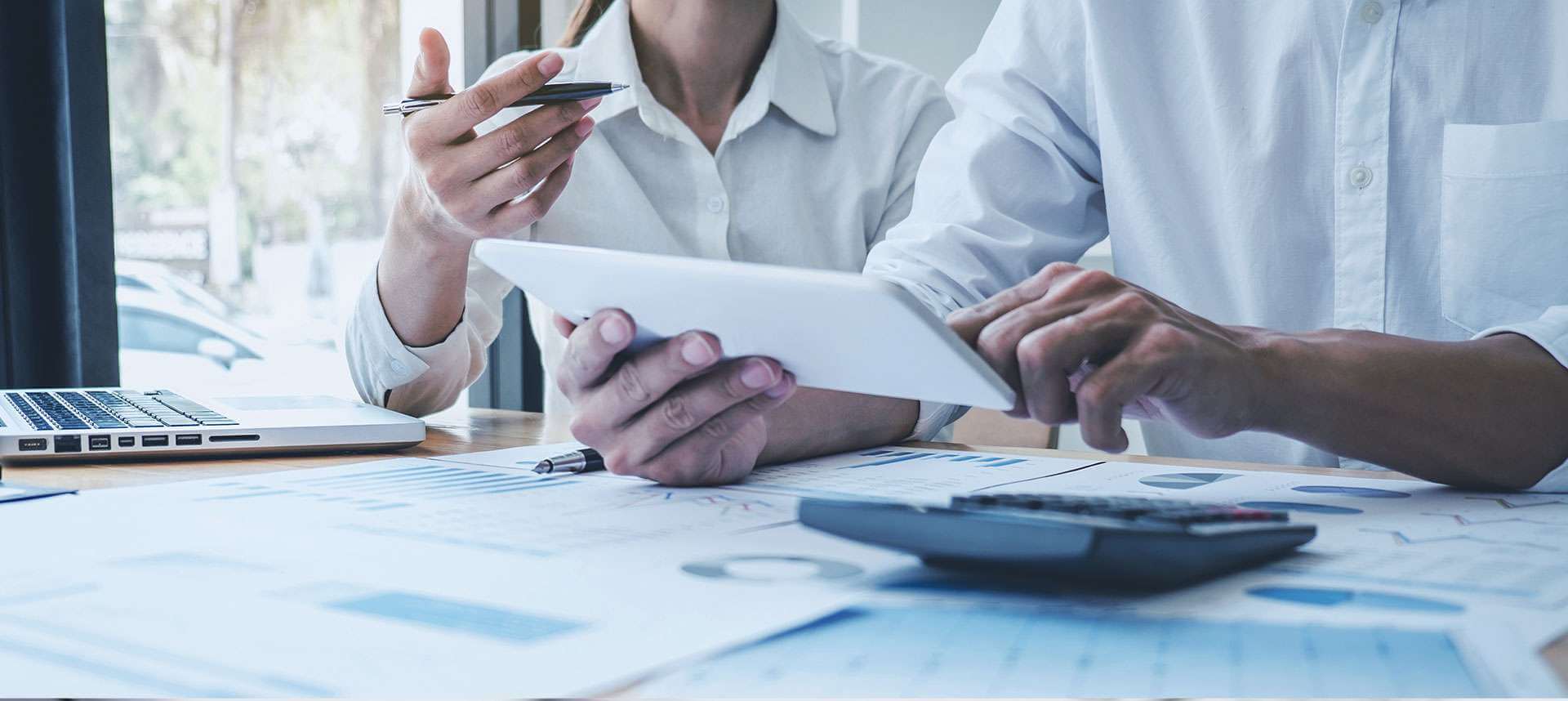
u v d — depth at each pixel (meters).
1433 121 0.86
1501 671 0.27
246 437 0.72
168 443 0.71
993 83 1.01
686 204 1.31
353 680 0.26
